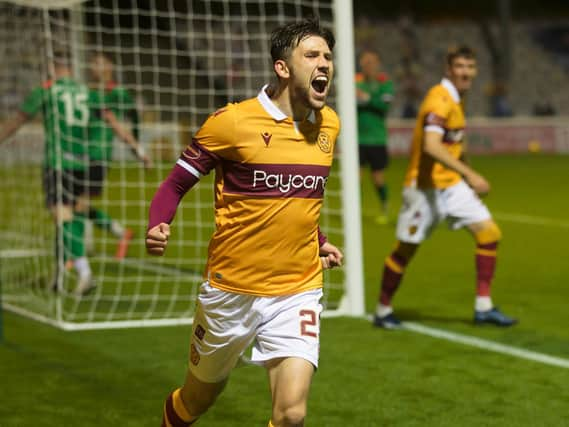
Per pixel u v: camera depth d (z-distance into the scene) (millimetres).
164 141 15500
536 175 27938
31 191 16031
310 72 4516
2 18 13883
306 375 4562
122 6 27062
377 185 18000
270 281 4746
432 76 47906
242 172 4660
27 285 11883
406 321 9680
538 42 51469
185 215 18375
